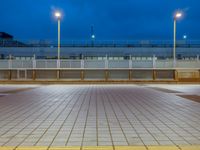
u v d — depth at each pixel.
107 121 7.15
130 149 4.64
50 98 12.78
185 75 26.31
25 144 4.94
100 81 25.42
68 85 23.19
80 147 4.73
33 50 42.50
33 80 25.48
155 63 26.56
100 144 4.95
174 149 4.64
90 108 9.57
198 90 17.62
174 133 5.82
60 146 4.80
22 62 26.42
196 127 6.43
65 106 10.08
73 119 7.44
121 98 12.84
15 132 5.89
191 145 4.88
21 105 10.31
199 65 26.52
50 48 42.59
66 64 26.50
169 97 13.24
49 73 26.41
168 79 26.31
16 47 42.56
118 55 42.59
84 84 24.77
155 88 19.48
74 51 42.72
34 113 8.47
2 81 25.27
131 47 42.88
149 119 7.45
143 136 5.55
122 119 7.44
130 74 26.39
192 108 9.58
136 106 10.09
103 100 12.03
